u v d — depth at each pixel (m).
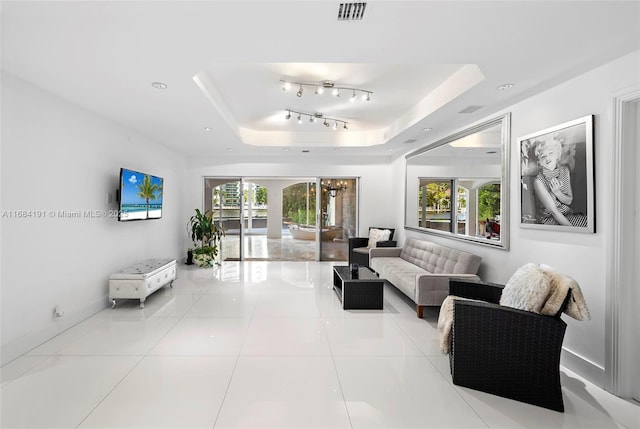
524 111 3.40
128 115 4.16
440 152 5.31
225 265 7.28
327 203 7.91
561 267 2.91
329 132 6.78
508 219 3.60
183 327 3.60
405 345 3.20
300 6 1.91
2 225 2.76
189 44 2.36
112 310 4.18
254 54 2.54
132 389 2.39
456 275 3.90
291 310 4.22
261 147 6.64
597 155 2.58
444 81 3.80
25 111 2.99
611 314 2.44
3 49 2.40
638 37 2.22
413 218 6.37
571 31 2.18
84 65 2.68
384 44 2.39
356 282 4.29
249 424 2.02
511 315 2.33
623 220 2.40
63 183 3.47
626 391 2.40
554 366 2.22
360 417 2.11
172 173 6.73
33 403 2.22
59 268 3.42
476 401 2.30
